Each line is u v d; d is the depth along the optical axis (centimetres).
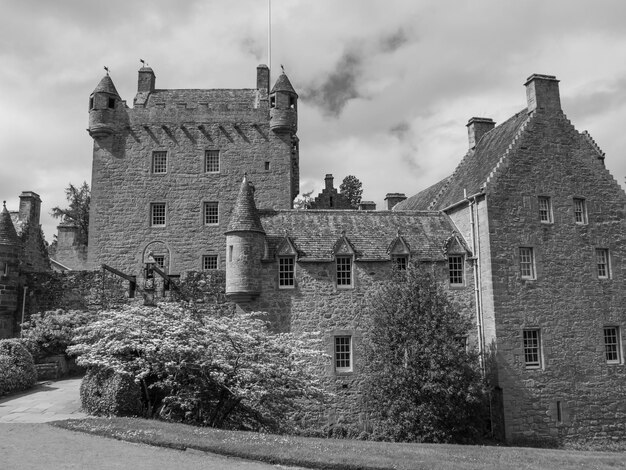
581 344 2711
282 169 4106
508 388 2559
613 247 2878
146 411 1850
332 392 2505
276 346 2116
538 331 2678
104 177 4044
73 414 1767
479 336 2700
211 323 2006
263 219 2883
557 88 2955
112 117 4081
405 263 2758
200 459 1282
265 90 4544
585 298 2769
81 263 5378
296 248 2688
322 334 2627
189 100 4434
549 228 2786
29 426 1584
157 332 1917
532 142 2847
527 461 1484
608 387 2702
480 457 1498
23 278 3216
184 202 4038
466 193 2969
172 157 4088
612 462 1544
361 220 2967
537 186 2806
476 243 2766
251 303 2647
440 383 2141
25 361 2348
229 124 4150
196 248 3978
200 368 1867
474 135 3534
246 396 1862
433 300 2291
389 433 2189
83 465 1187
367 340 2622
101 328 1905
